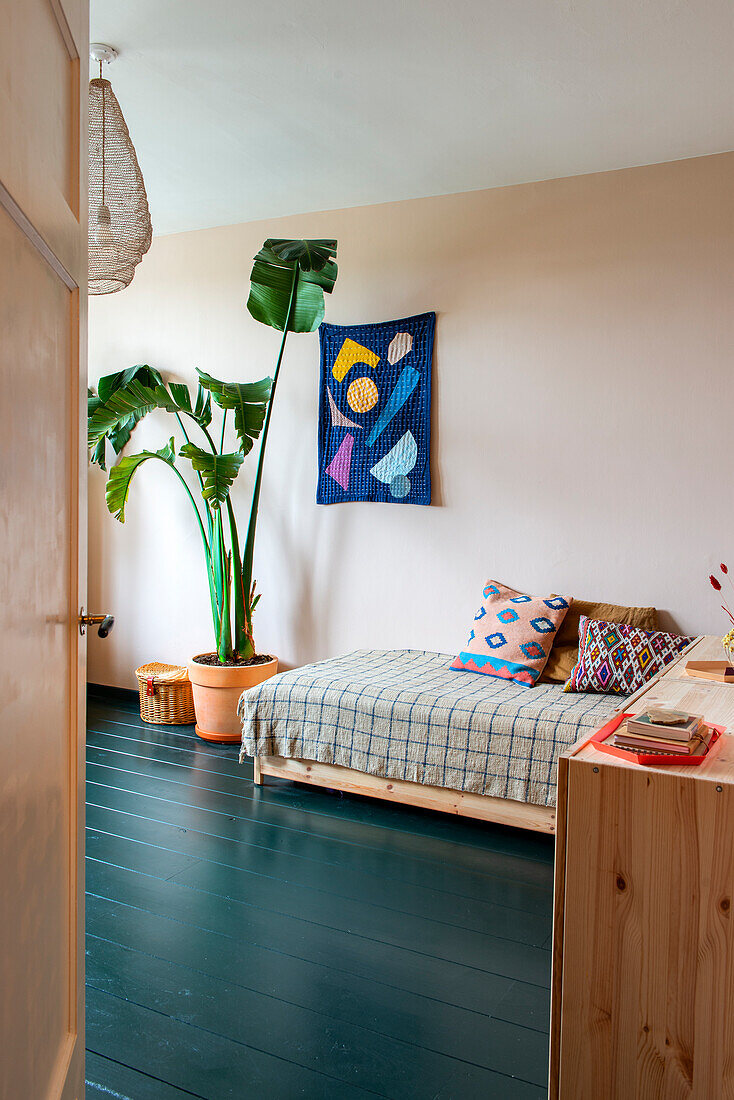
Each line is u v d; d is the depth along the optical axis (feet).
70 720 4.46
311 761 11.88
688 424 12.12
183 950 7.84
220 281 15.53
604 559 12.72
